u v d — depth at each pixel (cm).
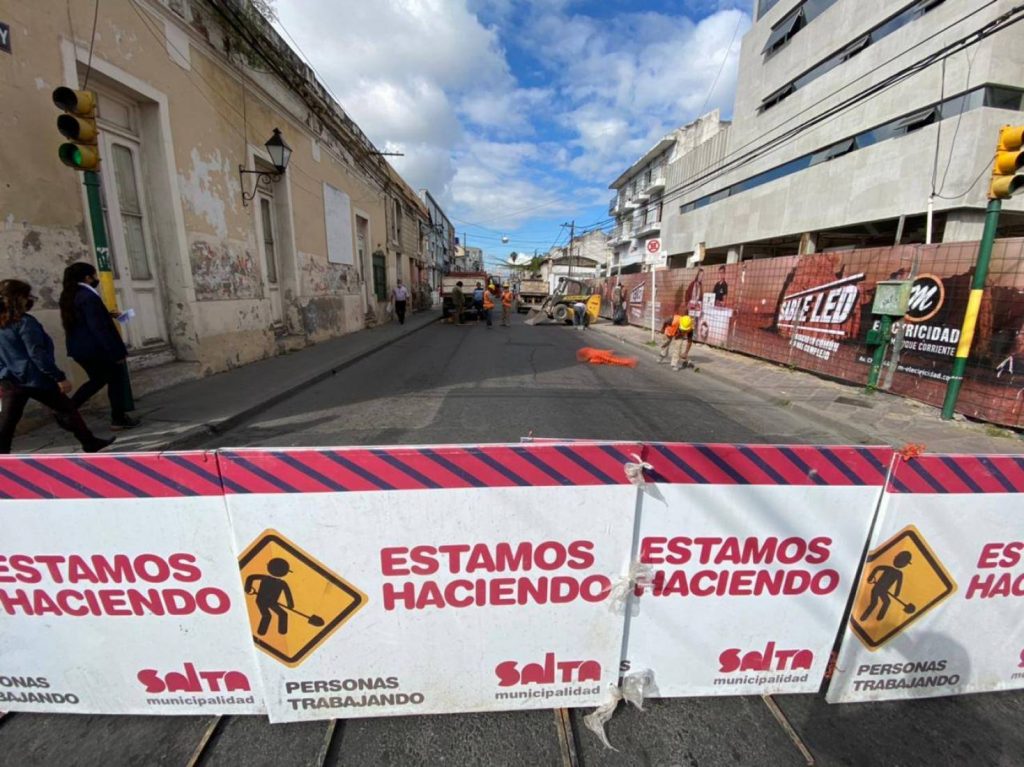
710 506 179
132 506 166
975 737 187
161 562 172
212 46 777
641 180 4306
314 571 173
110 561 172
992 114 1209
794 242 2227
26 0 466
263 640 177
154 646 181
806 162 1897
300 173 1141
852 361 802
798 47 1930
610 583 183
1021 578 197
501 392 736
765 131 2152
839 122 1705
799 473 180
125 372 484
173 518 168
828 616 195
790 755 176
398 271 2377
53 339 494
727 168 2428
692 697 201
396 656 184
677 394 759
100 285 484
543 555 178
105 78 575
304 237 1168
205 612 178
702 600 189
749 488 179
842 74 1694
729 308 1206
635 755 174
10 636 178
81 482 164
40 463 162
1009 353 549
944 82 1310
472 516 172
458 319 2056
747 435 554
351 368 936
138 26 616
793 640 197
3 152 446
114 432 472
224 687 186
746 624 193
